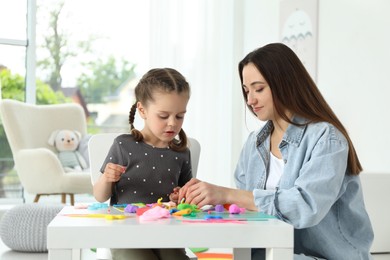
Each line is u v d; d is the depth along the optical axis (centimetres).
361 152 362
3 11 561
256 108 173
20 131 472
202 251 348
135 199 182
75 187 456
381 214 311
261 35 485
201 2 524
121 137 188
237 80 519
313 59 405
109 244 116
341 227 168
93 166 204
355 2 367
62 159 493
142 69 555
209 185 155
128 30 615
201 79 522
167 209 143
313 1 406
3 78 564
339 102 382
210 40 523
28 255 343
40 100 596
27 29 570
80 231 115
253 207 154
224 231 119
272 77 168
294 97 168
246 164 191
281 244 121
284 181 167
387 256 305
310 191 150
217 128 519
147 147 187
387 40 340
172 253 162
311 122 167
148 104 178
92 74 612
